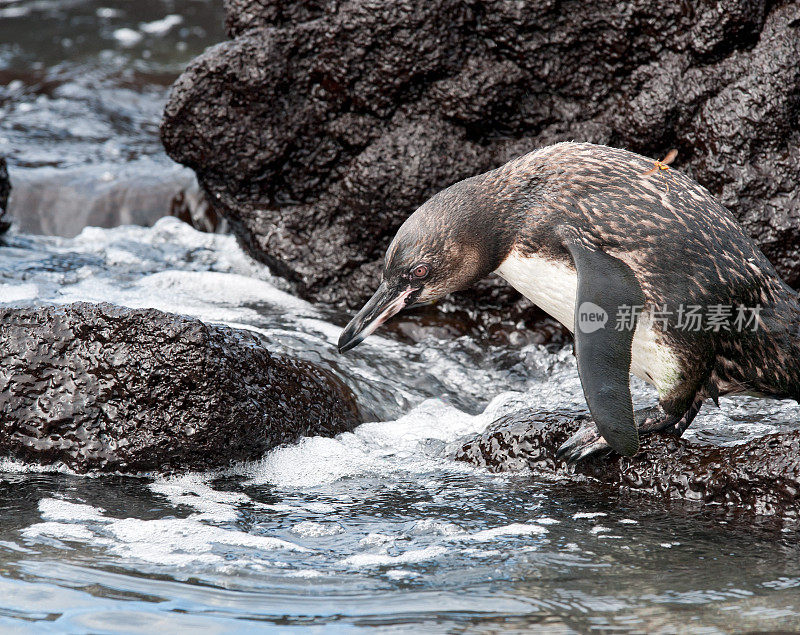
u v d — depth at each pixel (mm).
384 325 29391
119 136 45688
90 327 20781
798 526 17688
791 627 13414
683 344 18750
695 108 27969
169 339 20359
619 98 28766
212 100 30484
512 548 16594
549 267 19672
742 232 19344
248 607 14148
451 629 13422
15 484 19797
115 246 34562
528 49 28469
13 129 45531
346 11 28844
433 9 28250
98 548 16344
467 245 20125
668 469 19516
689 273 18406
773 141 27547
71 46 62312
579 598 14484
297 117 30594
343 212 30938
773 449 18672
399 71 28906
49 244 35156
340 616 13867
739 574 15430
